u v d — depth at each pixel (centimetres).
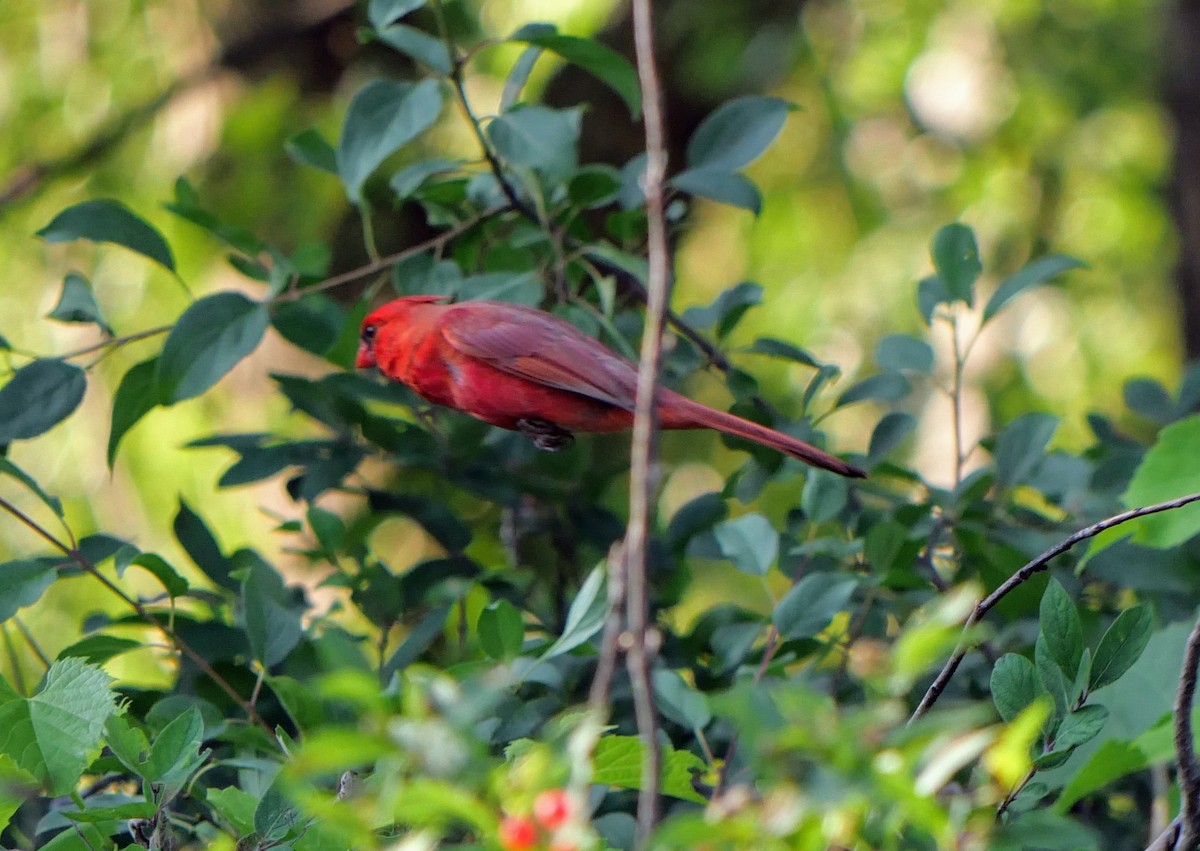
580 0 1591
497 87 1572
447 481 839
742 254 2167
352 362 829
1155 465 621
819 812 312
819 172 2131
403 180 793
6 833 598
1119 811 709
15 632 1231
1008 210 2119
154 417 1378
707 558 780
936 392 2031
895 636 703
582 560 897
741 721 312
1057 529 763
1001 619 744
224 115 1641
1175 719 416
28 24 1616
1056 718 446
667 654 729
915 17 2097
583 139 1723
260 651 607
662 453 1906
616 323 847
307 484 802
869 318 2111
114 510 1383
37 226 1589
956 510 745
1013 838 389
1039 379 2052
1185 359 1598
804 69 2094
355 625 958
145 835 499
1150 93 2038
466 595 727
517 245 804
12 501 1351
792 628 622
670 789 443
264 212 1614
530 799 324
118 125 1620
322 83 1697
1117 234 2091
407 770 364
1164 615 759
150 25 1628
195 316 738
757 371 2058
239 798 462
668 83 1834
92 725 481
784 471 774
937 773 318
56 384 723
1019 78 2077
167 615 684
